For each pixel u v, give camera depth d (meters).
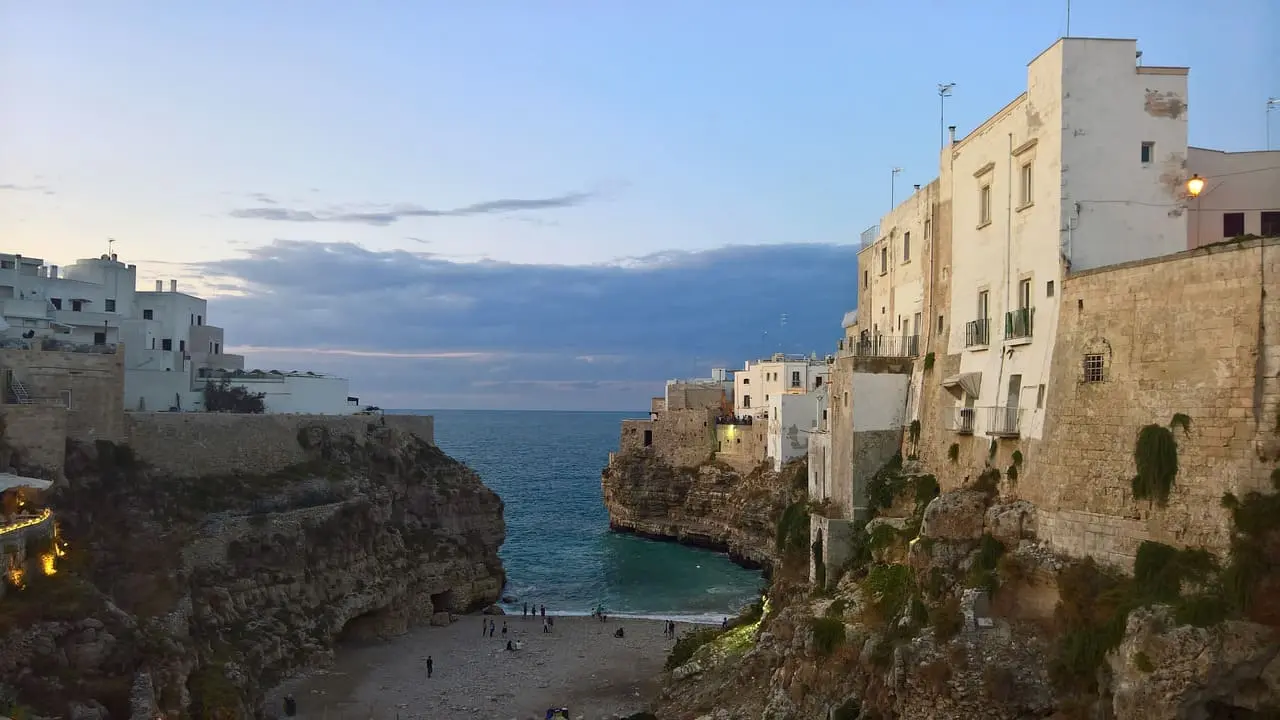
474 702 56.97
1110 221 33.97
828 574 47.91
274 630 60.16
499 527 92.25
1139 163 34.00
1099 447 31.06
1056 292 34.25
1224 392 27.12
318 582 66.19
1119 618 27.33
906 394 49.88
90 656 38.06
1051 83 34.94
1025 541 33.81
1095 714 27.61
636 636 73.69
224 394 83.25
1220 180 35.94
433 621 77.62
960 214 44.16
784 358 139.75
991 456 38.56
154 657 41.78
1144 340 29.78
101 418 61.28
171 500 61.72
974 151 42.62
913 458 47.78
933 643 32.38
